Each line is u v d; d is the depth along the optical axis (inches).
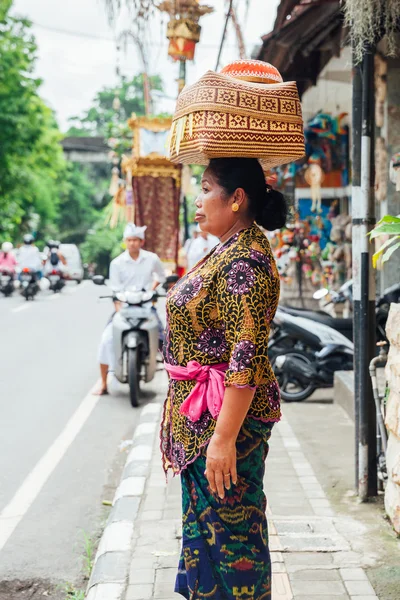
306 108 484.1
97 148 1974.7
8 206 1197.1
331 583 127.3
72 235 2193.7
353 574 130.3
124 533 148.6
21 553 157.8
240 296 88.4
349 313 336.8
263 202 97.2
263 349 89.1
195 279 93.1
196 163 103.1
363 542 144.3
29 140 1119.0
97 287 1122.0
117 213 739.4
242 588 92.8
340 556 137.7
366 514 160.1
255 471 93.8
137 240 298.2
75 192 2175.2
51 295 909.8
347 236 382.0
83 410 282.7
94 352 423.5
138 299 292.2
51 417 272.4
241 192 94.6
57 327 546.0
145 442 217.8
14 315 636.7
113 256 1946.4
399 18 163.0
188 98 94.0
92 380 341.4
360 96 163.6
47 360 395.5
